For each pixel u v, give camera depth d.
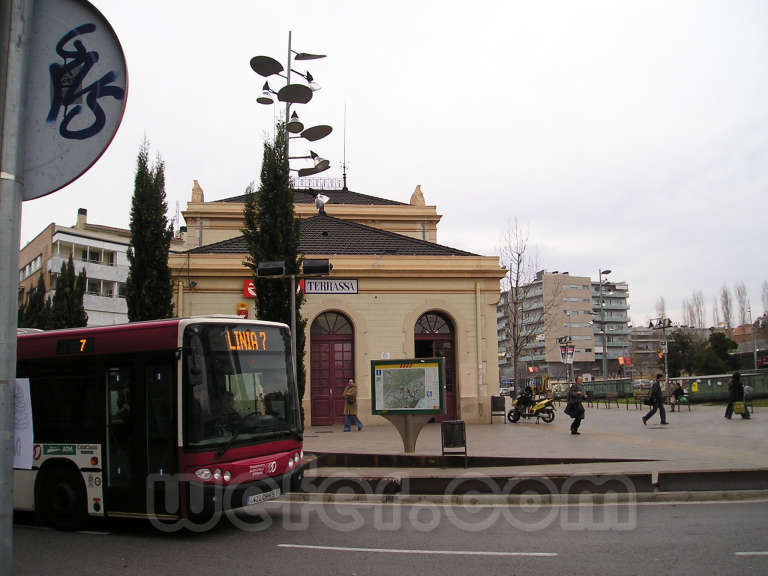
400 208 31.91
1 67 3.98
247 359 8.98
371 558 6.85
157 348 8.45
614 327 118.56
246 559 6.96
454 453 12.74
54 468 9.17
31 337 9.63
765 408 28.23
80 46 4.17
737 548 6.88
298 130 19.94
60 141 4.12
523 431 19.47
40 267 55.00
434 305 22.77
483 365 22.67
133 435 8.45
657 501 10.31
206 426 8.14
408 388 13.74
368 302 22.53
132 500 8.38
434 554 6.98
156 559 7.09
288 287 16.17
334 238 24.95
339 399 22.19
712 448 14.09
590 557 6.69
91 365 9.02
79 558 7.20
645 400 21.62
